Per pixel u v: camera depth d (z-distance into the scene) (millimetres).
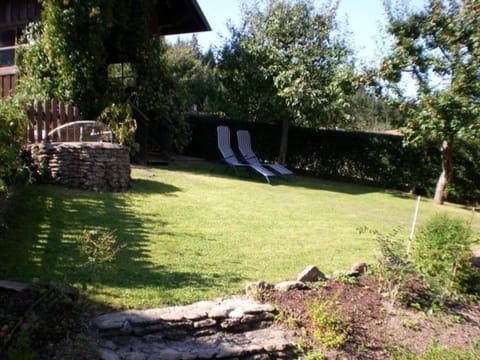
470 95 9312
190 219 6133
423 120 9984
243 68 13656
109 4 9680
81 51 9594
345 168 13969
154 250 4652
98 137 8336
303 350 3373
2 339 2623
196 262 4441
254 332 3447
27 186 6496
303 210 7703
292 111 13086
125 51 11523
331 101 12773
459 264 4832
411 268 4438
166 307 3395
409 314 4137
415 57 10164
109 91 10289
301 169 14867
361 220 7418
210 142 15555
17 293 3098
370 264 4750
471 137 9391
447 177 11156
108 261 4051
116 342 2957
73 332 2848
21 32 11055
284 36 13438
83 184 6969
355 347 3521
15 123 4094
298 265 4684
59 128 7414
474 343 3885
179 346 3086
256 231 5895
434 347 3660
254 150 15547
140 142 11047
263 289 3891
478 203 11688
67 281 3375
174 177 9562
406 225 7418
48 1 9328
